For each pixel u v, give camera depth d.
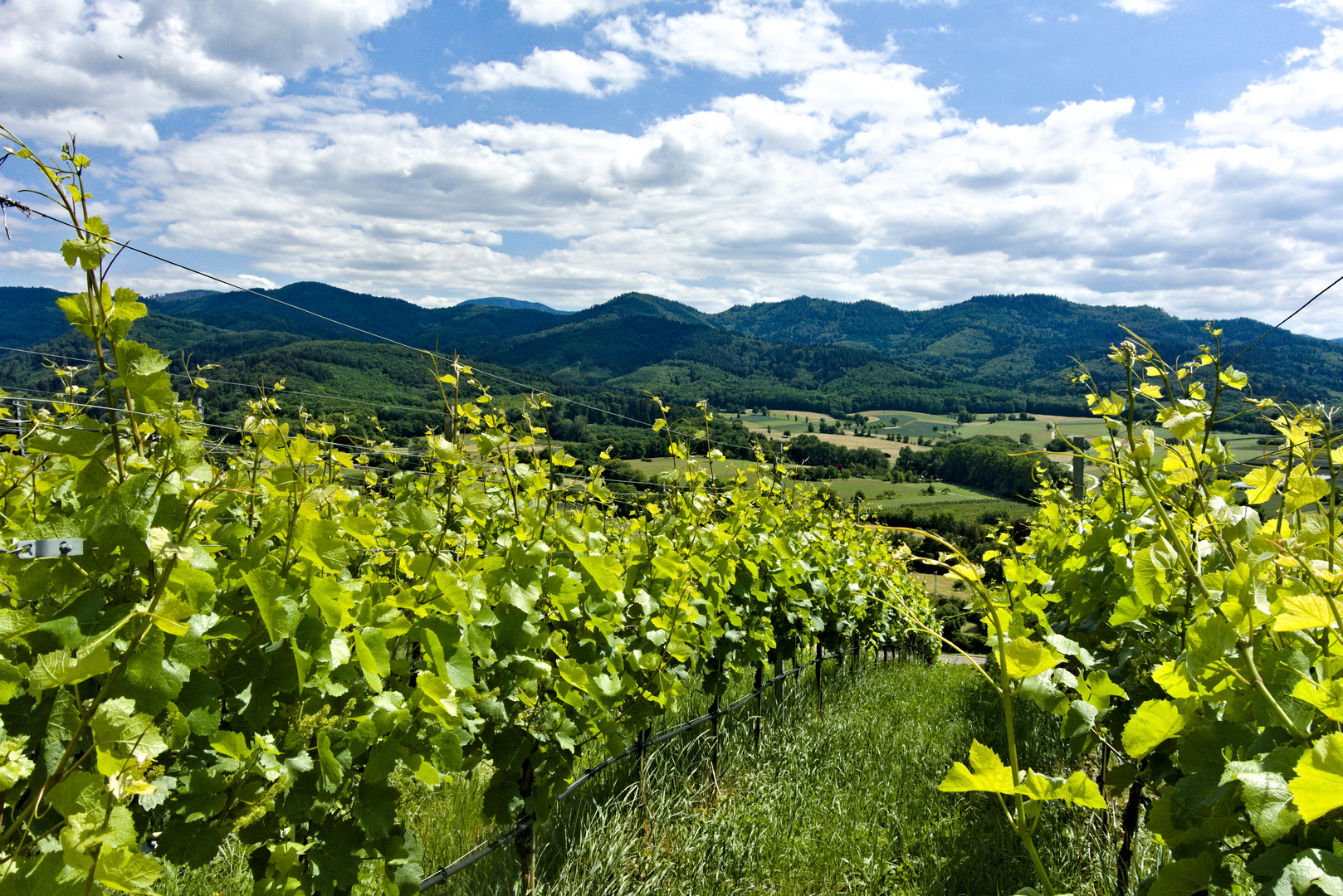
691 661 3.87
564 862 3.09
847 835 3.48
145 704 1.23
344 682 1.97
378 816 1.93
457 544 2.74
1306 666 1.20
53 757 1.30
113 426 1.44
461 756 2.14
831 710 5.68
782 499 6.04
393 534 2.30
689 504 4.27
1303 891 0.89
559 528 2.92
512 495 3.09
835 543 6.66
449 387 2.93
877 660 9.30
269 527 1.85
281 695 1.86
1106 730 2.59
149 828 1.89
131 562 1.41
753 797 3.83
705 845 3.29
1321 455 1.55
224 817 1.71
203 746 1.71
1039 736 4.99
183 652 1.43
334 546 1.82
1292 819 0.98
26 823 1.07
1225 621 1.25
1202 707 1.38
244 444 2.29
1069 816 3.45
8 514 2.09
